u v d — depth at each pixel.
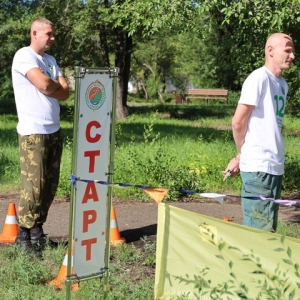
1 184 11.25
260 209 5.35
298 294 4.31
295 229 8.07
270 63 5.43
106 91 4.82
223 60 12.25
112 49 32.94
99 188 4.84
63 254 6.42
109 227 4.96
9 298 5.23
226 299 4.50
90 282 5.45
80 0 28.23
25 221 6.55
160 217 4.64
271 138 5.34
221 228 4.51
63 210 9.07
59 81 6.61
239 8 8.73
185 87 61.84
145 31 10.23
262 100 5.35
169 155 12.55
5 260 6.23
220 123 30.92
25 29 29.44
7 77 39.38
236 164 5.63
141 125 27.00
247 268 4.45
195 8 9.41
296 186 11.55
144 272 6.14
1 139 18.33
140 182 10.52
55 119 6.49
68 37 29.62
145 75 60.12
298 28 10.37
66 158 11.30
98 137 4.80
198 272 4.57
